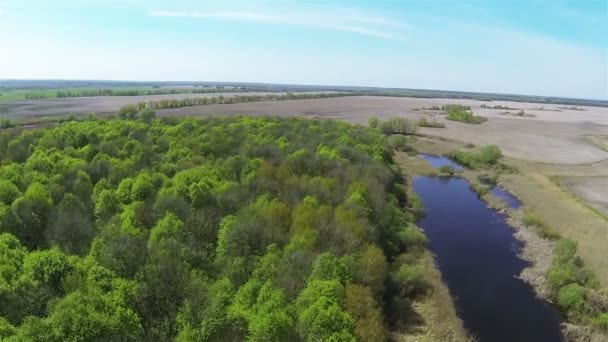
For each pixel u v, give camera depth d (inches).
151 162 2773.1
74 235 1707.7
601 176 3592.5
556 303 1774.1
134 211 1844.2
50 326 1095.6
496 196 3093.0
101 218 1929.1
